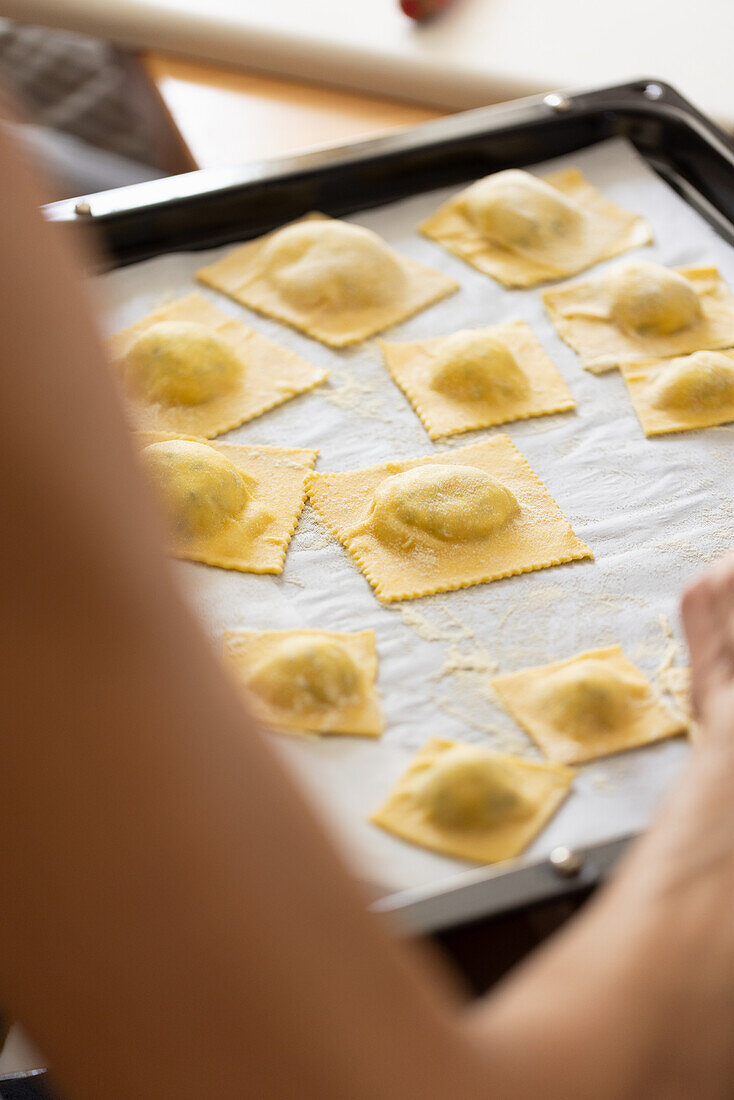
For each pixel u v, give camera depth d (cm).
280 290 138
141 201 137
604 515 114
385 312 137
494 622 104
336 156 144
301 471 118
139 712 32
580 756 92
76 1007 35
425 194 150
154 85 180
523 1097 40
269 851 35
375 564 109
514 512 113
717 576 79
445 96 178
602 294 137
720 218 145
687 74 179
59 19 192
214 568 108
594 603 105
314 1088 35
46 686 32
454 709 97
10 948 34
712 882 50
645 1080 43
